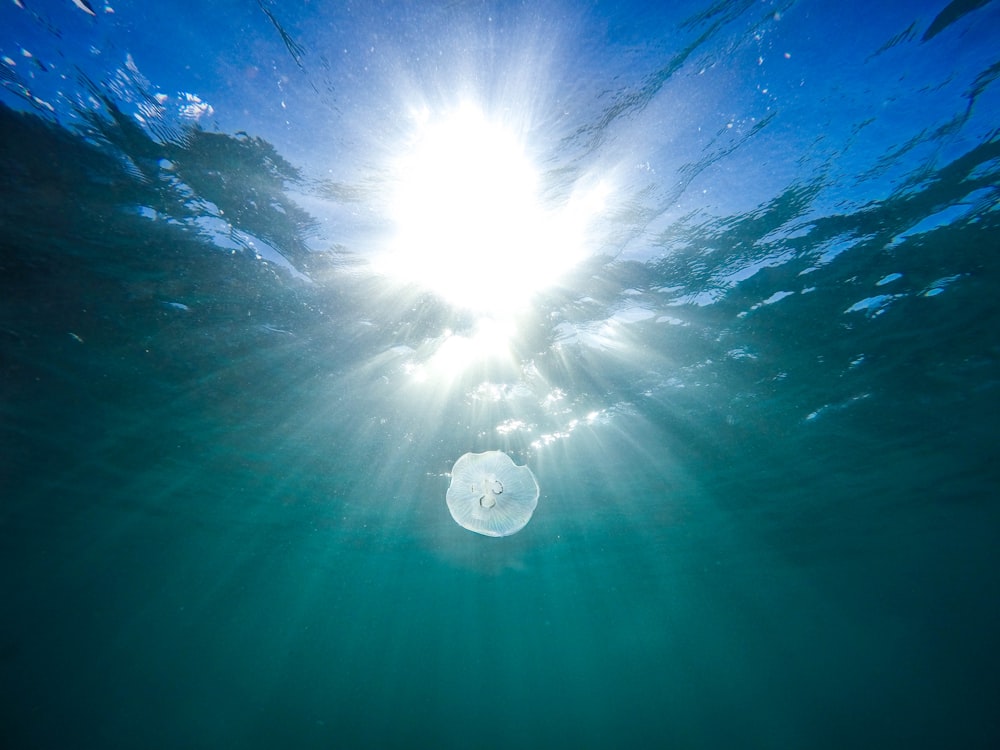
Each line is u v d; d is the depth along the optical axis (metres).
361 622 41.66
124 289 7.79
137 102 5.27
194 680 51.75
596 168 6.43
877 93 5.71
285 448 13.48
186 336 9.01
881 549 25.55
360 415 12.09
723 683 79.00
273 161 6.02
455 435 12.95
